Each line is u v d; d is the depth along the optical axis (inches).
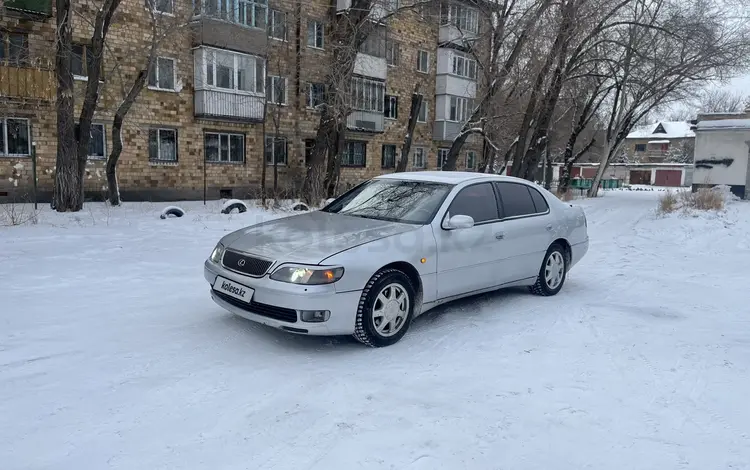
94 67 541.0
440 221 190.2
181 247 332.2
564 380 144.9
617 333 186.7
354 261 159.3
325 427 116.1
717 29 796.6
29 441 107.7
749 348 172.7
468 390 137.1
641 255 372.2
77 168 532.1
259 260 162.6
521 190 233.1
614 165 2819.9
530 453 108.4
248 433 113.0
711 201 604.7
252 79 899.4
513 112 890.1
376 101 1084.5
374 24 688.4
